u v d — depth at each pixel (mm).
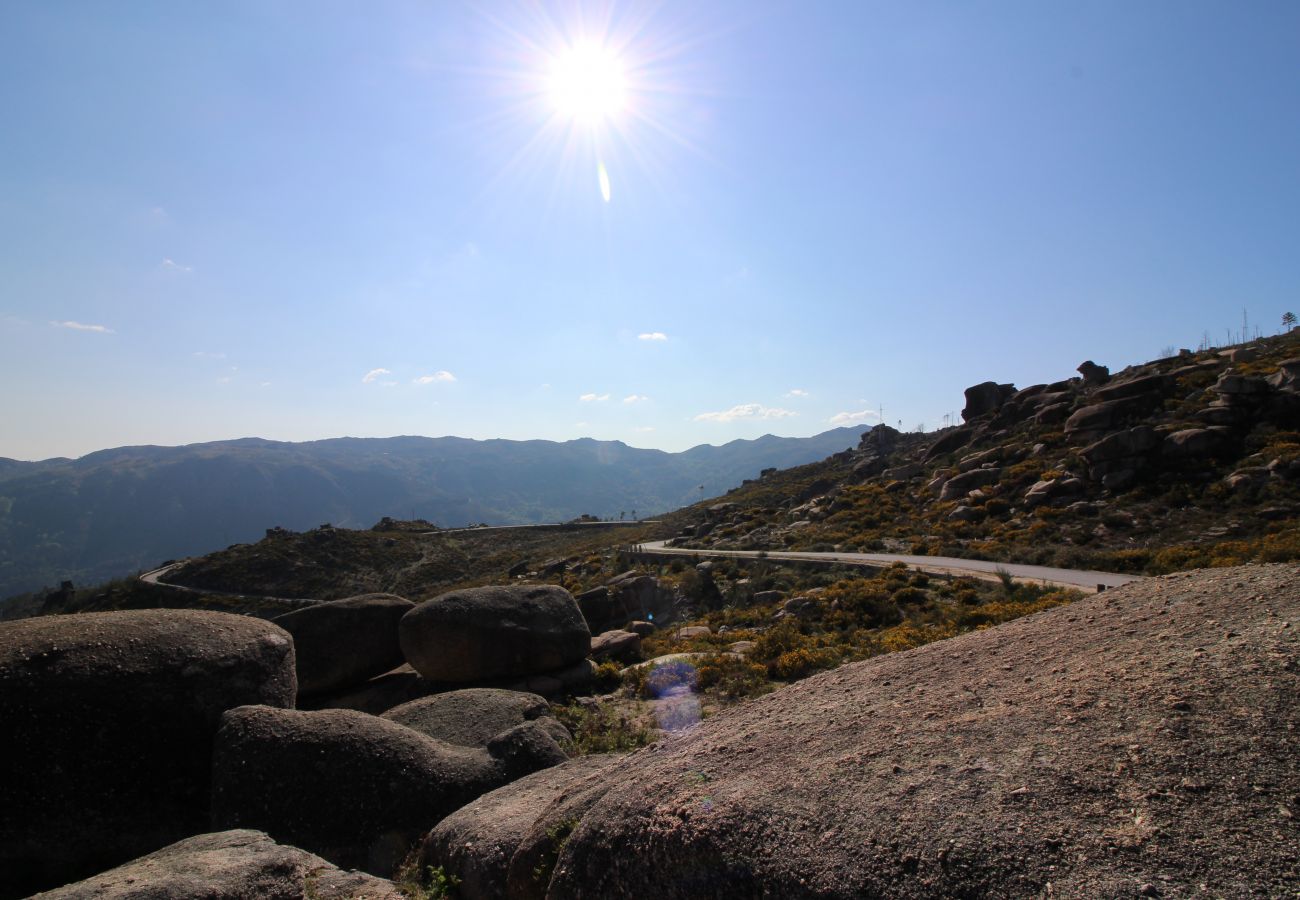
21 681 7832
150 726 8227
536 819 5656
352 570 72812
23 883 7371
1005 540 32781
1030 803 3260
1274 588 5238
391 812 7809
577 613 15227
